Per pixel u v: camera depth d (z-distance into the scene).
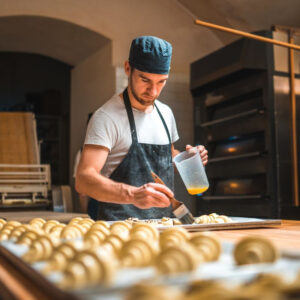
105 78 4.73
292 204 3.31
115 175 1.74
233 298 0.38
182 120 4.77
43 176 3.28
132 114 1.76
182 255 0.53
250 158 3.47
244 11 4.12
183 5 4.82
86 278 0.48
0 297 0.56
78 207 5.18
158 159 1.81
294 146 3.37
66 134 6.39
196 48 4.88
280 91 3.38
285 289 0.41
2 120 3.89
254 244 0.60
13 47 5.24
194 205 4.70
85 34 4.68
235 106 3.76
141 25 4.71
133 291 0.40
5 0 4.26
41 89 6.74
